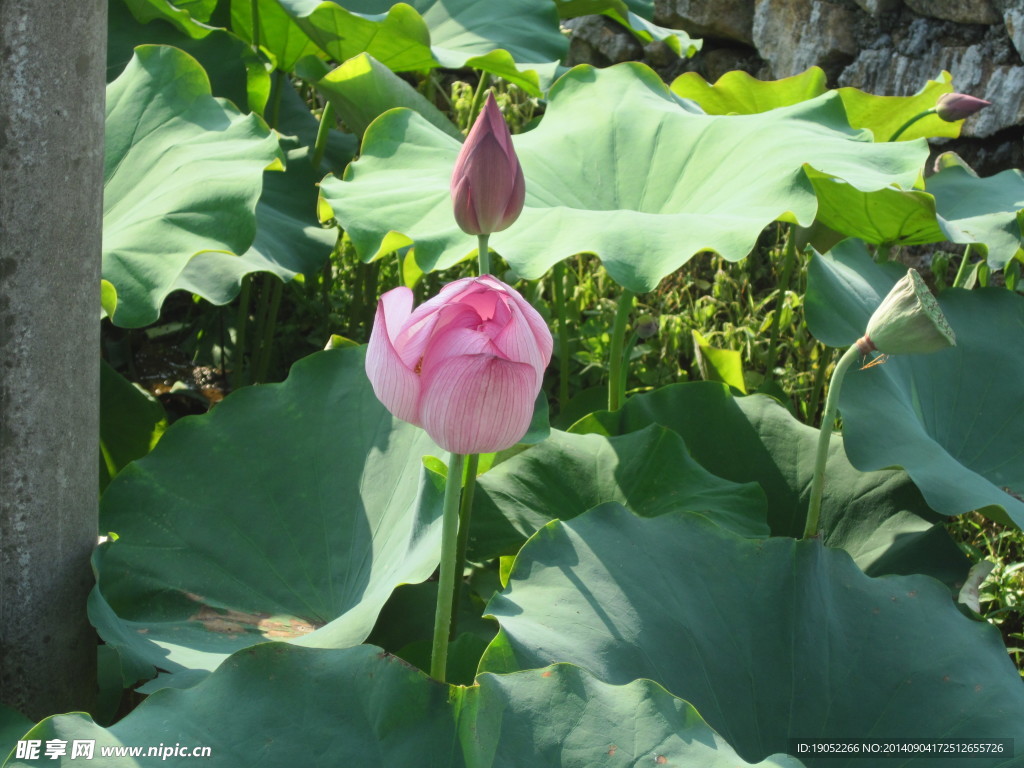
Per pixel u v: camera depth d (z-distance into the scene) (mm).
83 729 1614
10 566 1785
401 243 2088
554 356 2998
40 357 1758
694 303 3172
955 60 3064
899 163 2141
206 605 1917
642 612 1798
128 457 2377
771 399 2271
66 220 1749
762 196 2086
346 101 2455
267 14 2584
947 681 1801
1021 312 2273
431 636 2062
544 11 2828
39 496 1781
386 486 1991
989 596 2271
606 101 2348
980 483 2020
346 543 1970
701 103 2936
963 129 3096
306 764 1604
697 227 2047
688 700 1753
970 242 2262
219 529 1978
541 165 2242
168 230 2057
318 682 1645
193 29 2504
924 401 2180
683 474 2131
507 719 1627
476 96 3000
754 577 1850
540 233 2074
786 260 2637
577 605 1797
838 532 2162
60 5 1709
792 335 2961
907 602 1864
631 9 3262
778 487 2211
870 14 3262
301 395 2070
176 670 1778
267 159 2096
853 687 1797
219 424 2047
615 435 2289
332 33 2496
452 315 1612
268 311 2930
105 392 2346
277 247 2307
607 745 1611
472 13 2816
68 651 1834
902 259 3203
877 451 2016
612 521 1874
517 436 1613
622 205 2203
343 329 3016
